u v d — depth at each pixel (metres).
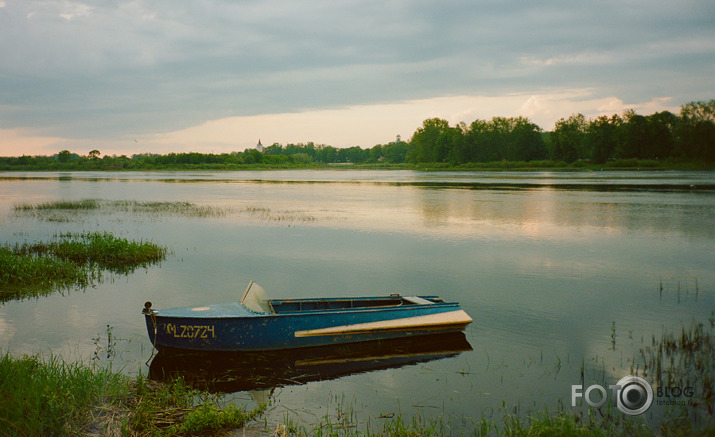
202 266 18.12
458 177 100.81
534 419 7.38
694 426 7.36
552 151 147.38
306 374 9.38
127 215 33.44
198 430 7.16
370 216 32.97
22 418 6.86
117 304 13.41
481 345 10.82
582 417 7.74
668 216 32.16
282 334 10.27
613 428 7.38
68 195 52.94
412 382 9.07
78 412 7.31
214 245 22.31
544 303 13.76
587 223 29.27
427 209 37.28
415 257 19.81
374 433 7.15
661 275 16.81
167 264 18.48
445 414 7.91
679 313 12.89
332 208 38.50
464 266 18.22
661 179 79.25
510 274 17.00
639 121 126.31
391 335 11.01
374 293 14.62
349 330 10.66
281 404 8.20
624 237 24.36
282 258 19.59
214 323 9.91
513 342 10.98
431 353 10.38
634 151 127.19
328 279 16.28
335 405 8.19
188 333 9.90
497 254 20.36
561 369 9.55
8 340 10.64
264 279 16.27
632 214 33.28
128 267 17.94
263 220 30.89
